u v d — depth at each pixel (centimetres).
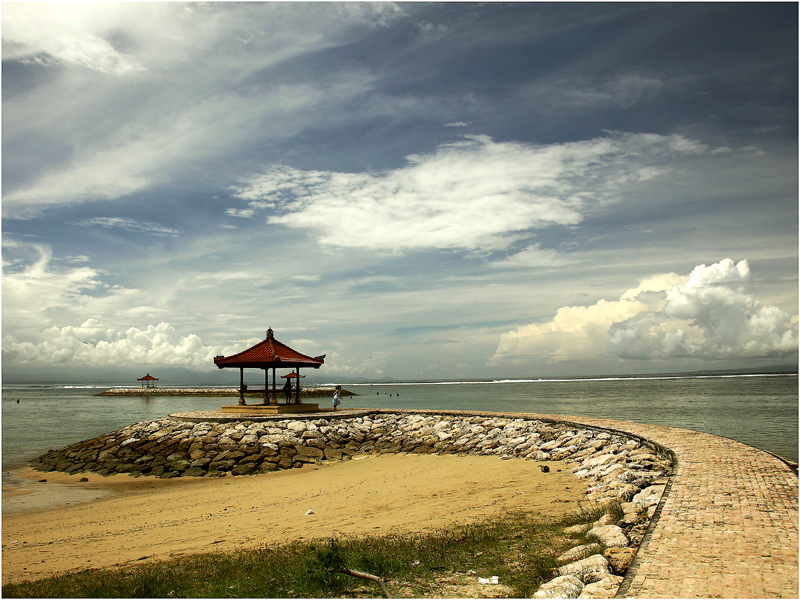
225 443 2703
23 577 1052
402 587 779
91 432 4481
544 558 871
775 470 1303
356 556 905
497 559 891
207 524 1467
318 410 3412
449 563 879
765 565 706
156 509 1784
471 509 1329
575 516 1123
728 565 709
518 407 6525
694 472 1290
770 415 4906
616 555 790
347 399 9556
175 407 8225
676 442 1761
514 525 1110
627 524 970
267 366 3247
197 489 2169
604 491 1334
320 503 1622
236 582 853
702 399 7469
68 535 1467
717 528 866
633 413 5366
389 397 10056
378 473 2122
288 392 3519
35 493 2205
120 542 1327
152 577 893
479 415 3167
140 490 2225
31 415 6488
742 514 941
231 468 2508
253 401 10144
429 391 12888
